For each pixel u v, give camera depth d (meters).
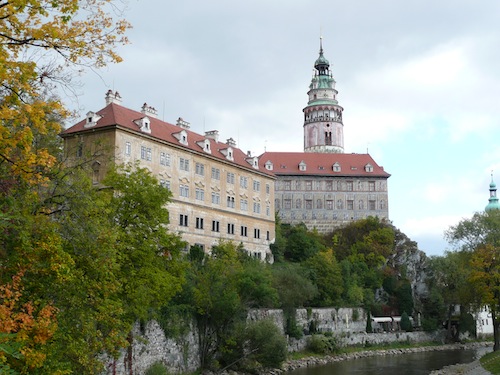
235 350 65.50
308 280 94.88
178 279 48.19
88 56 19.70
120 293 40.31
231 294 64.81
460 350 106.56
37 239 21.75
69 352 25.56
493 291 80.94
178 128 95.81
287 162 156.88
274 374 70.00
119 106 85.31
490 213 99.38
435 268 123.00
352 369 77.81
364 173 156.25
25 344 18.12
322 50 185.00
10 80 17.94
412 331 114.00
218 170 98.75
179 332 60.34
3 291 19.14
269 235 112.31
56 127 20.47
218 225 97.25
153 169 84.06
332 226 152.50
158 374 52.69
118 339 29.81
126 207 44.69
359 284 118.94
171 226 86.19
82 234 25.88
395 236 143.00
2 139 17.67
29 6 18.17
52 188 25.52
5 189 20.53
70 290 25.88
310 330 93.50
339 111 178.62
